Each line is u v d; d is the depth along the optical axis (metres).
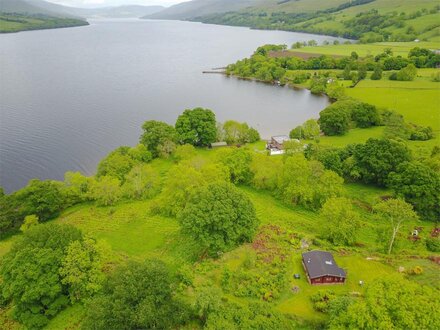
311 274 50.47
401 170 78.12
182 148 101.69
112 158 92.38
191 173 76.31
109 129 133.25
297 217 72.44
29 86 190.25
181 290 49.94
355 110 131.88
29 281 46.59
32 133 126.50
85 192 82.12
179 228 69.12
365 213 74.31
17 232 70.75
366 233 66.88
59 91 182.88
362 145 89.56
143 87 199.38
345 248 59.19
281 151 107.88
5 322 47.50
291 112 162.50
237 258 56.53
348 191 83.25
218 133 118.50
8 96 170.25
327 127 125.25
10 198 71.62
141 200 81.50
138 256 61.00
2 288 49.06
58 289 47.34
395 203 59.12
